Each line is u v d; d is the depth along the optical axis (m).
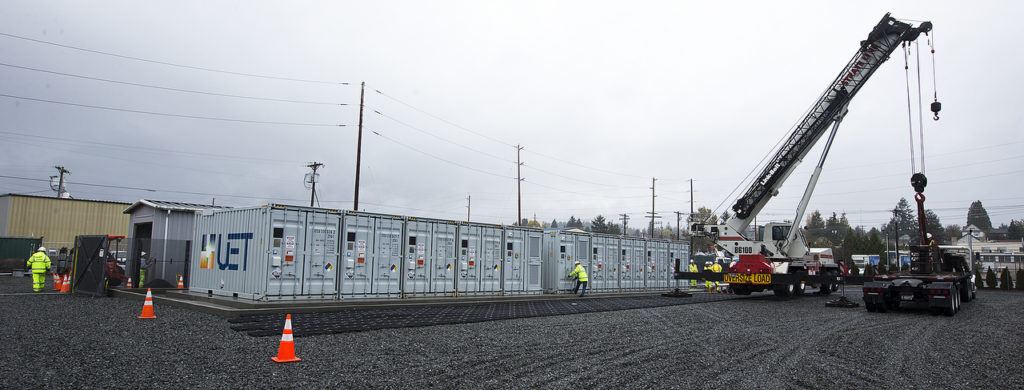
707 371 8.28
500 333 11.88
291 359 8.42
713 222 25.95
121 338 10.24
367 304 16.58
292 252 16.02
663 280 30.05
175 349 9.22
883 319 16.08
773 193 24.08
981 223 136.00
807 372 8.36
